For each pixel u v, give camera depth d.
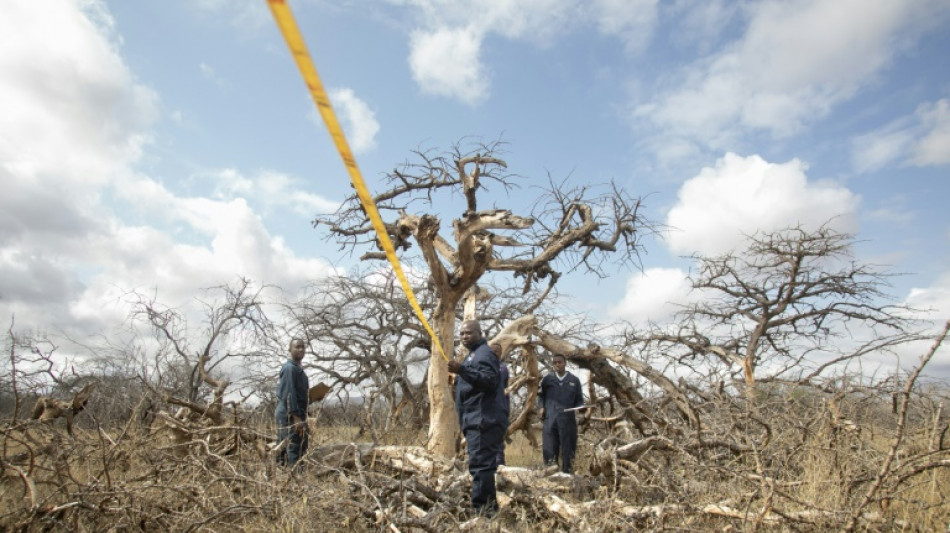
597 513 5.14
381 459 7.35
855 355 5.72
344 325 14.33
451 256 10.86
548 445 8.55
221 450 6.79
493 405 5.94
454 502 5.90
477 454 5.86
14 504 5.05
